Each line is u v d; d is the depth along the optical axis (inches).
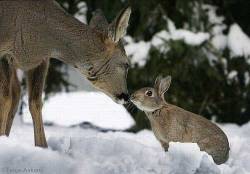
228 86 847.1
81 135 534.6
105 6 821.2
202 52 819.4
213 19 850.8
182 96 829.2
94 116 706.2
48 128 631.2
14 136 477.4
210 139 444.5
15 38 402.0
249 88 844.0
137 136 541.0
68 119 701.3
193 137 449.1
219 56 831.1
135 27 834.8
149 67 808.3
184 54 811.4
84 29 417.7
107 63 422.3
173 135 456.8
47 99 780.0
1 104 410.0
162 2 837.2
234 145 482.0
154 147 470.9
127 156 378.9
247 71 842.2
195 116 453.4
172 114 457.1
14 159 330.0
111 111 722.2
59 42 413.7
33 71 417.4
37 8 405.4
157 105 460.8
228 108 852.6
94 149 398.9
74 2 838.5
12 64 412.5
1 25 397.4
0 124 411.2
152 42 814.5
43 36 407.8
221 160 443.8
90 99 747.4
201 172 364.2
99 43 418.6
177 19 837.2
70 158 346.3
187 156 366.6
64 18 413.7
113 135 531.2
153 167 365.1
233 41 835.4
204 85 837.8
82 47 417.1
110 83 426.3
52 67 831.7
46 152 339.6
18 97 427.2
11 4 398.3
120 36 415.8
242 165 415.5
